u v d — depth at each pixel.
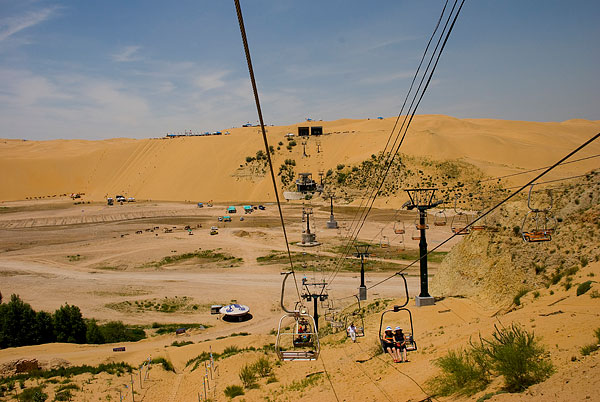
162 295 70.69
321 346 37.28
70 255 99.19
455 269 47.75
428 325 33.53
